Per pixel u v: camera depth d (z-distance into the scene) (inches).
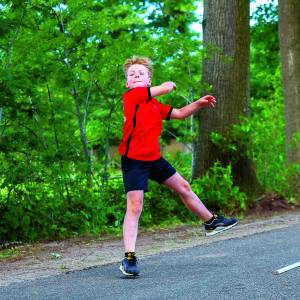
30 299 252.7
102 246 443.2
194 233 499.5
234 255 353.1
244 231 491.8
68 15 558.3
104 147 633.6
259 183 695.7
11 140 487.8
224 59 645.3
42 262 368.8
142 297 244.7
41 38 520.4
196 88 667.4
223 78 671.1
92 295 253.8
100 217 538.6
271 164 716.7
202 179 641.0
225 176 633.0
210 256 354.3
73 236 513.7
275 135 738.8
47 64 528.7
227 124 668.7
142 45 599.5
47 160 502.9
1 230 479.8
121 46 567.5
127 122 287.7
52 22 539.8
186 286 263.3
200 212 300.7
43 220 500.4
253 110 977.5
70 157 527.5
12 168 488.1
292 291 247.6
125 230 290.4
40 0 519.8
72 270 325.7
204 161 671.1
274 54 1138.0
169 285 267.3
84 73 577.0
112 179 585.3
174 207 612.1
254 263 319.3
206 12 690.2
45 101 514.9
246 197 657.0
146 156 286.5
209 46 645.9
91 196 541.3
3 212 488.7
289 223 545.3
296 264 300.8
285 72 798.5
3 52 524.4
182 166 706.8
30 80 487.5
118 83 596.7
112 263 346.3
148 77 297.6
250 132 655.8
